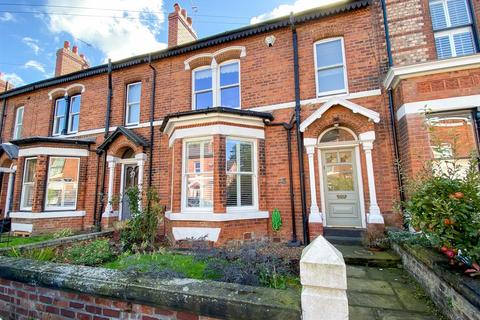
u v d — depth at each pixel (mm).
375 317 2916
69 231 7227
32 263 3182
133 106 9695
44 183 8797
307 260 1849
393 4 6180
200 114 6789
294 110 7211
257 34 7957
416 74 5316
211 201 6703
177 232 6617
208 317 2170
